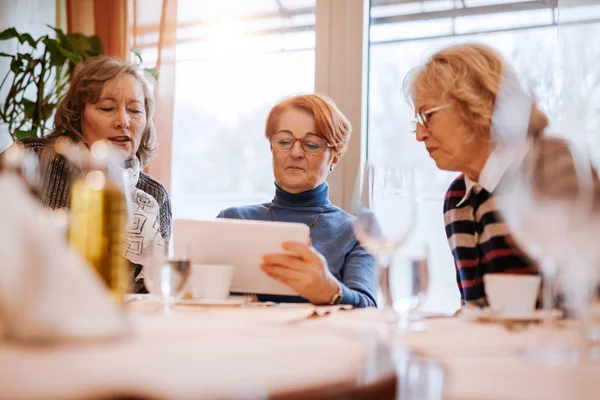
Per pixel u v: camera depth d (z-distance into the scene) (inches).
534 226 31.5
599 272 32.2
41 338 23.7
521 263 64.4
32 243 24.6
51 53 117.7
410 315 46.7
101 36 128.8
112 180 38.7
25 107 119.7
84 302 25.0
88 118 93.2
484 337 35.8
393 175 46.2
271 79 127.5
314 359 22.4
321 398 18.1
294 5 125.5
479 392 21.4
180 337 27.5
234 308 50.3
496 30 111.8
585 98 102.3
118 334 25.5
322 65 119.1
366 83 118.3
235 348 24.4
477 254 69.1
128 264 79.2
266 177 130.3
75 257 25.9
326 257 80.7
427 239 114.5
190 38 131.9
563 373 24.9
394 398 20.0
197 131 132.3
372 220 45.9
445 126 67.0
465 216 70.3
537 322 43.7
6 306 23.9
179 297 52.6
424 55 74.0
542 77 107.0
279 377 19.1
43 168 86.0
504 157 64.6
